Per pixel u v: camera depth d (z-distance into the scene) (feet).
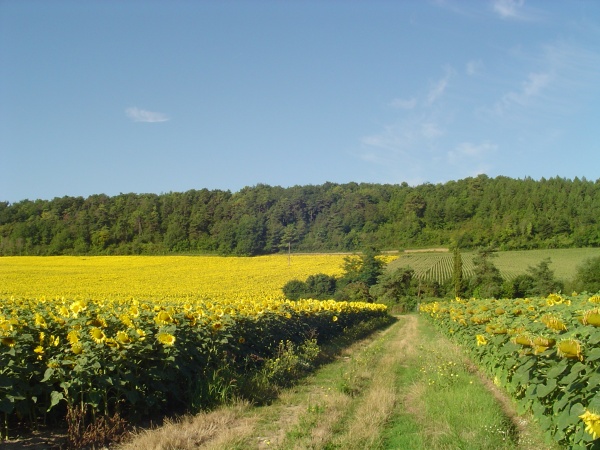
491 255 198.39
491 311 43.29
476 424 21.83
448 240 293.64
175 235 298.35
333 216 317.01
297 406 27.89
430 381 31.58
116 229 298.35
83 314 29.63
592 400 14.69
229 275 208.64
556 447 18.39
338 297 190.19
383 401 27.30
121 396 23.76
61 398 21.25
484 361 34.88
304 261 254.47
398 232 305.73
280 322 46.39
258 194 338.95
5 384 19.33
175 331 27.84
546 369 19.62
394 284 203.10
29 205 323.57
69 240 284.00
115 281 177.99
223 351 32.48
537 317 32.14
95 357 22.11
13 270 202.69
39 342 23.13
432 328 96.27
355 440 20.72
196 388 26.91
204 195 342.44
